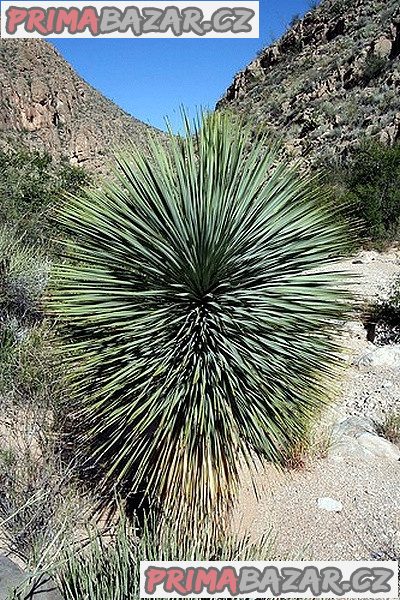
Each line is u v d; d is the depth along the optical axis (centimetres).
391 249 1541
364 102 3125
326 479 426
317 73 3747
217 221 306
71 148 5294
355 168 1894
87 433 335
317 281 334
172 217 310
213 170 315
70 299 317
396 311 857
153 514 313
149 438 324
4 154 874
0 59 5384
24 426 360
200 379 310
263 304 319
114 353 307
